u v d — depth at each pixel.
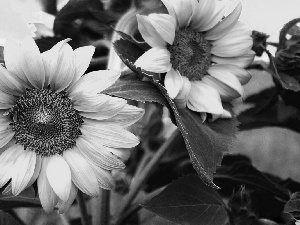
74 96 0.37
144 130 0.52
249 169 0.48
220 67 0.42
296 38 0.45
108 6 0.47
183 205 0.43
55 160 0.38
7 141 0.38
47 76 0.37
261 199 0.50
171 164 0.51
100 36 0.49
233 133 0.40
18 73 0.37
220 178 0.50
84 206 0.44
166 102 0.38
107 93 0.37
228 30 0.42
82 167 0.38
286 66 0.45
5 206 0.46
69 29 0.49
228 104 0.43
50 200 0.38
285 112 0.50
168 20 0.39
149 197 0.47
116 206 0.53
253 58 0.43
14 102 0.38
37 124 0.38
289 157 0.56
